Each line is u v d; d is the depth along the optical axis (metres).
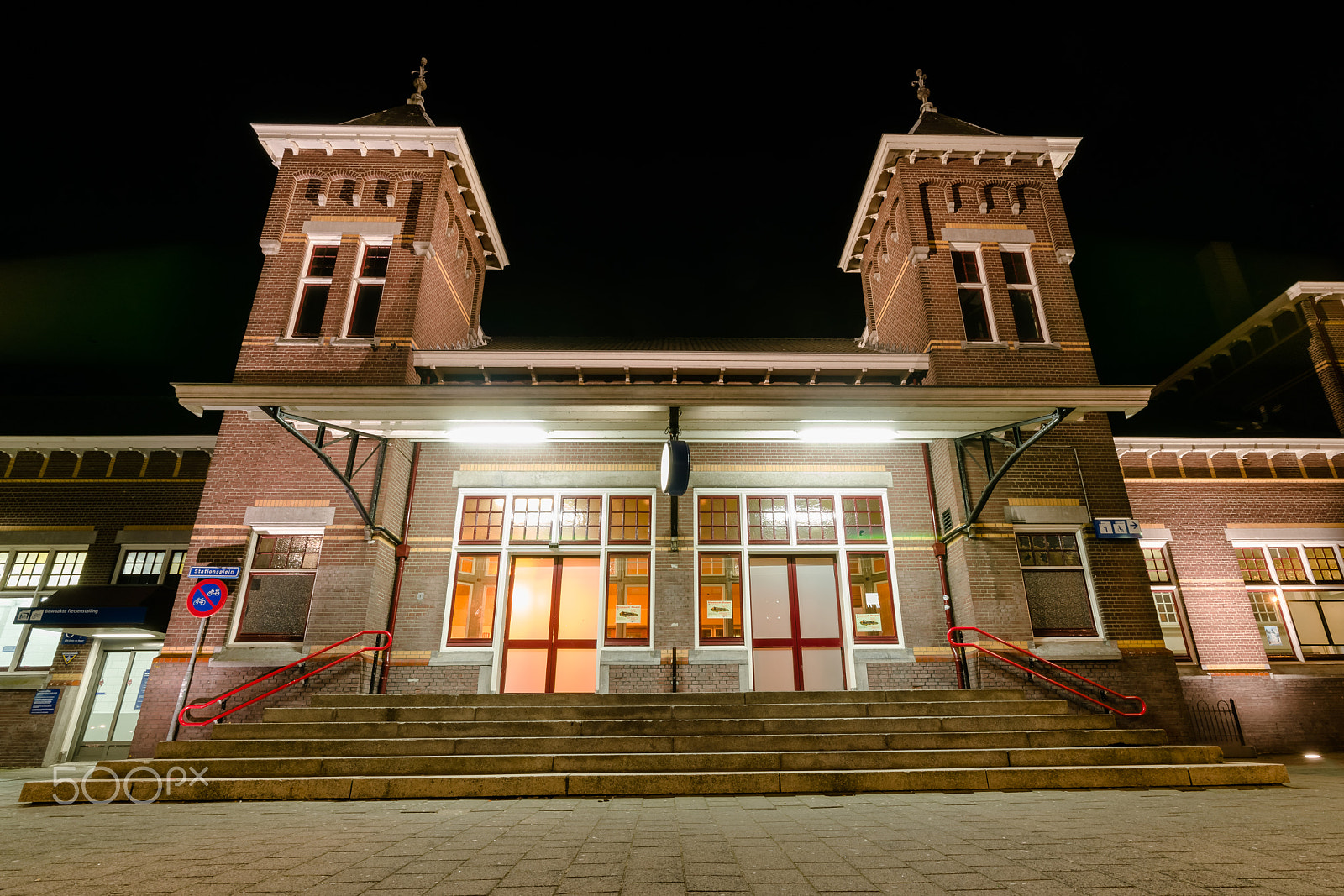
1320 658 13.87
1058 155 13.67
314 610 10.25
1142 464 14.96
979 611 10.52
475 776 6.65
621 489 11.76
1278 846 4.28
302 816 5.58
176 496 14.93
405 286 12.25
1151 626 10.67
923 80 15.91
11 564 14.64
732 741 7.55
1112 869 3.74
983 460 11.27
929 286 12.66
